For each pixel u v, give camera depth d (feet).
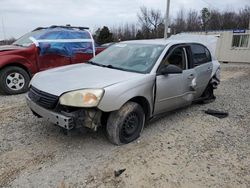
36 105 11.98
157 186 9.64
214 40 46.62
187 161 11.44
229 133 14.79
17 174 10.05
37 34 24.04
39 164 10.77
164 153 12.05
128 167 10.76
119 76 12.61
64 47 24.50
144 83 12.75
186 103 16.58
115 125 12.00
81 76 12.66
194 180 10.11
